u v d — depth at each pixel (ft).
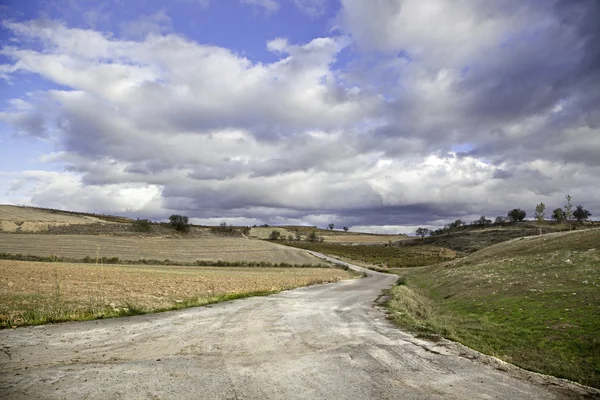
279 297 77.82
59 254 199.52
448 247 405.18
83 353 27.73
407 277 185.06
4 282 73.46
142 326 39.68
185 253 252.42
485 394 20.13
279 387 20.84
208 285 94.07
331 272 198.80
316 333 37.81
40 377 21.72
